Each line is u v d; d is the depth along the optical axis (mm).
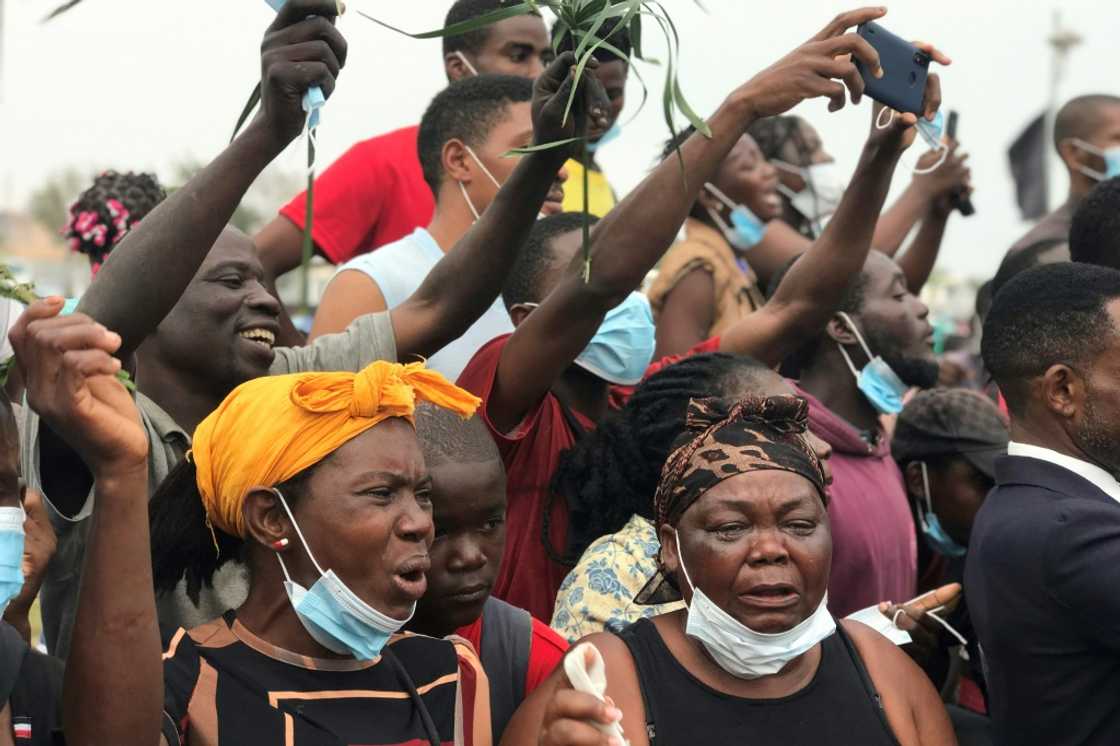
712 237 6180
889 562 4648
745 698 3004
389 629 2803
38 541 3037
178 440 3625
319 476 2781
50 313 2391
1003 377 3656
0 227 27047
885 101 3762
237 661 2775
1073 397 3537
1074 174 6211
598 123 3400
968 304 13344
